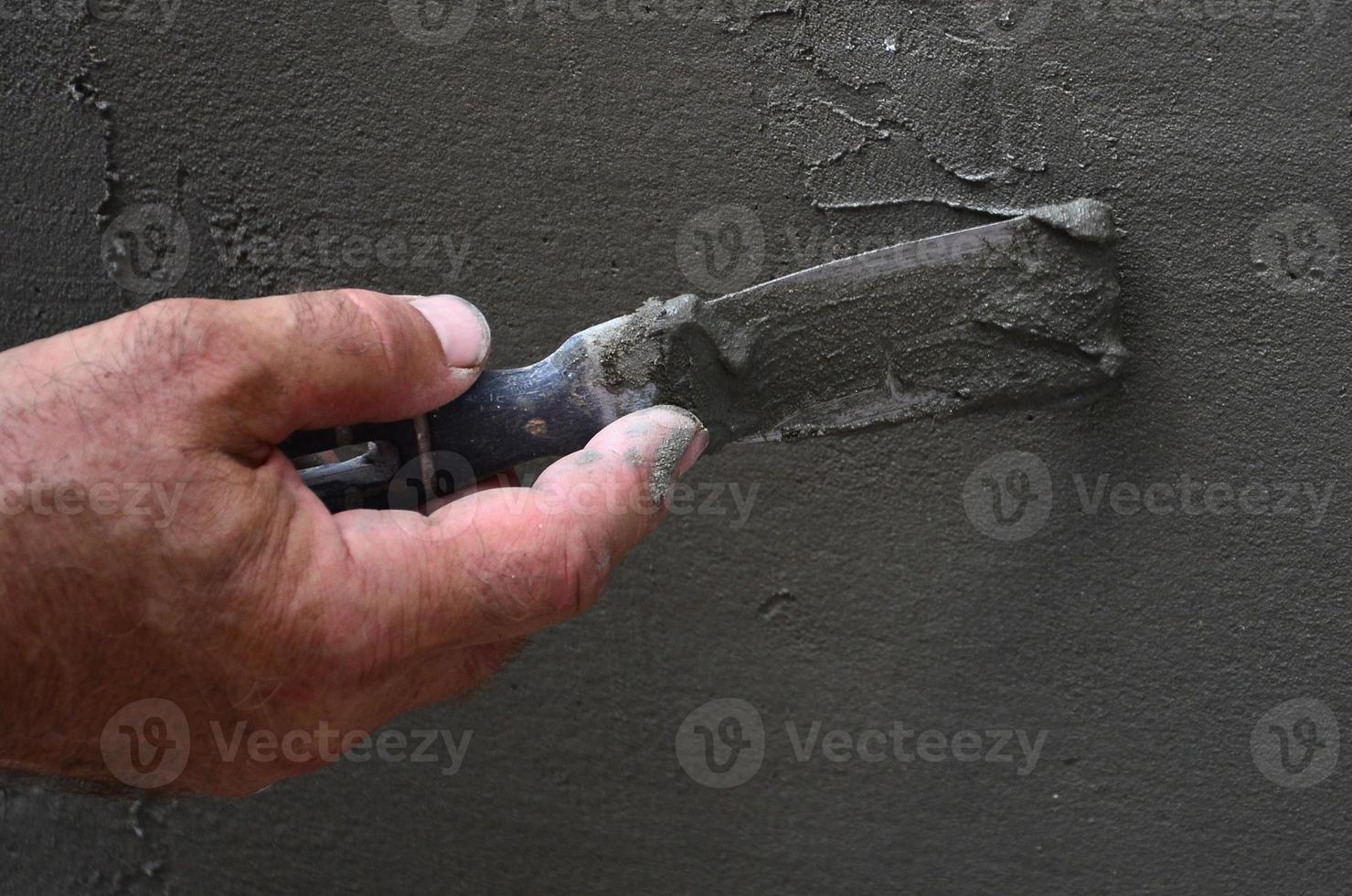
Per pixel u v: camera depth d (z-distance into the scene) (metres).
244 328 0.65
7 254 1.04
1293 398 0.90
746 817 1.05
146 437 0.64
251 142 1.02
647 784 1.06
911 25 0.92
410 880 1.10
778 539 1.02
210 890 1.13
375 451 0.76
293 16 1.00
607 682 1.06
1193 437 0.92
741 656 1.03
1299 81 0.87
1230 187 0.89
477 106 1.00
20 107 1.02
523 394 0.76
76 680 0.69
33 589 0.64
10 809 1.14
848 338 0.82
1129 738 0.98
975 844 1.02
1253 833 0.96
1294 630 0.93
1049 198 0.91
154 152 1.02
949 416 0.85
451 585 0.69
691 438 0.74
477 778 1.08
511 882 1.08
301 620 0.67
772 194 0.96
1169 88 0.89
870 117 0.94
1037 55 0.90
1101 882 1.00
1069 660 0.98
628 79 0.98
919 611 1.00
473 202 1.01
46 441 0.63
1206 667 0.95
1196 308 0.90
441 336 0.73
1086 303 0.83
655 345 0.77
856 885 1.04
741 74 0.96
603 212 0.99
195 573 0.65
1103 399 0.92
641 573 1.04
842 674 1.02
